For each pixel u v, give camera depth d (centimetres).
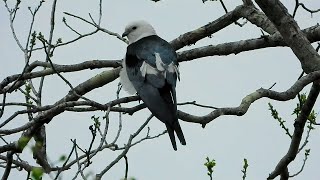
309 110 1154
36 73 1311
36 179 705
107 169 924
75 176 850
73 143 881
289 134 1202
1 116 1009
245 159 1084
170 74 1165
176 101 1120
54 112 1024
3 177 1016
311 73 1024
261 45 1296
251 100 1003
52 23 1197
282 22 1050
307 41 1052
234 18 1327
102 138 944
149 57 1189
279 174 1220
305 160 1211
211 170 1024
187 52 1341
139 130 980
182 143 1020
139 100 1153
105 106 1009
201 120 1023
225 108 1009
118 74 1362
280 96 1012
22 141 786
